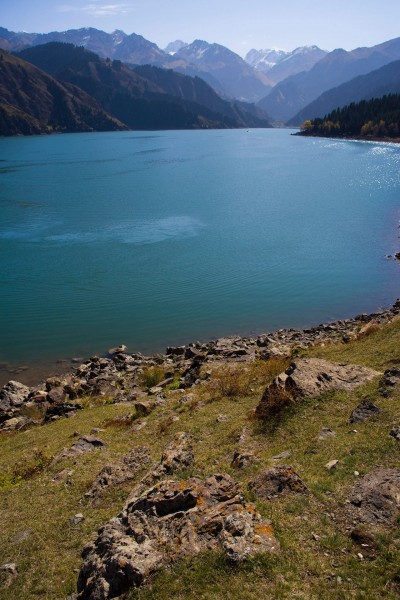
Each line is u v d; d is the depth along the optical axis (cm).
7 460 2414
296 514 1262
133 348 4475
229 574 1075
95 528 1508
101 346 4528
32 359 4341
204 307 5259
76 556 1388
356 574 1054
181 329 4794
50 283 6062
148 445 2139
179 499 1323
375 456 1491
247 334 4606
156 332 4762
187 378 3288
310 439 1756
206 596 1037
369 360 2588
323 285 5762
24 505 1777
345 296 5403
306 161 19400
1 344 4600
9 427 3136
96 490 1752
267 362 3119
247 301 5384
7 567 1384
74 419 2966
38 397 3512
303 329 4603
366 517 1220
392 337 2931
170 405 2725
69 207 10888
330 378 2189
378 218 8919
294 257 6812
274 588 1029
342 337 3731
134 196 12106
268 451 1775
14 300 5553
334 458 1547
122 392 3425
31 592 1276
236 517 1205
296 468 1533
